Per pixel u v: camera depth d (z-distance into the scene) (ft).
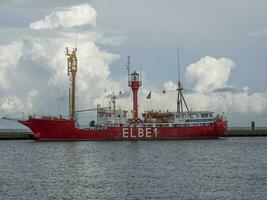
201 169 285.84
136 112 620.49
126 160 344.90
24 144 553.64
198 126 620.49
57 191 213.66
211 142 574.15
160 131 611.88
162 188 218.79
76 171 280.51
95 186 225.15
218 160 343.46
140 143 550.36
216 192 209.46
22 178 251.60
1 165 317.83
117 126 600.80
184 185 226.17
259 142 586.04
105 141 588.91
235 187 220.43
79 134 590.14
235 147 484.74
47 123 581.94
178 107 632.79
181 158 358.84
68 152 425.69
